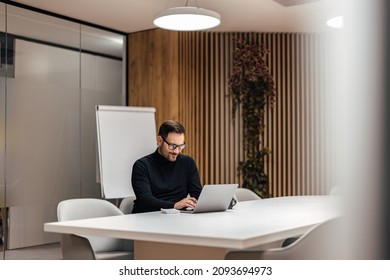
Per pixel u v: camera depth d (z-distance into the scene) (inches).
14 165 226.7
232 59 289.1
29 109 234.2
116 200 275.9
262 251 87.2
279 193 291.4
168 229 96.3
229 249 100.8
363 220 25.1
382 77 25.0
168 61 273.4
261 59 286.4
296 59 291.9
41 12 239.8
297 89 292.0
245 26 272.7
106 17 251.9
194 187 163.0
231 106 288.8
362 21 25.4
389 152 24.8
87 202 142.0
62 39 249.9
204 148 287.1
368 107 25.0
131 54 284.8
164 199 157.2
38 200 236.7
